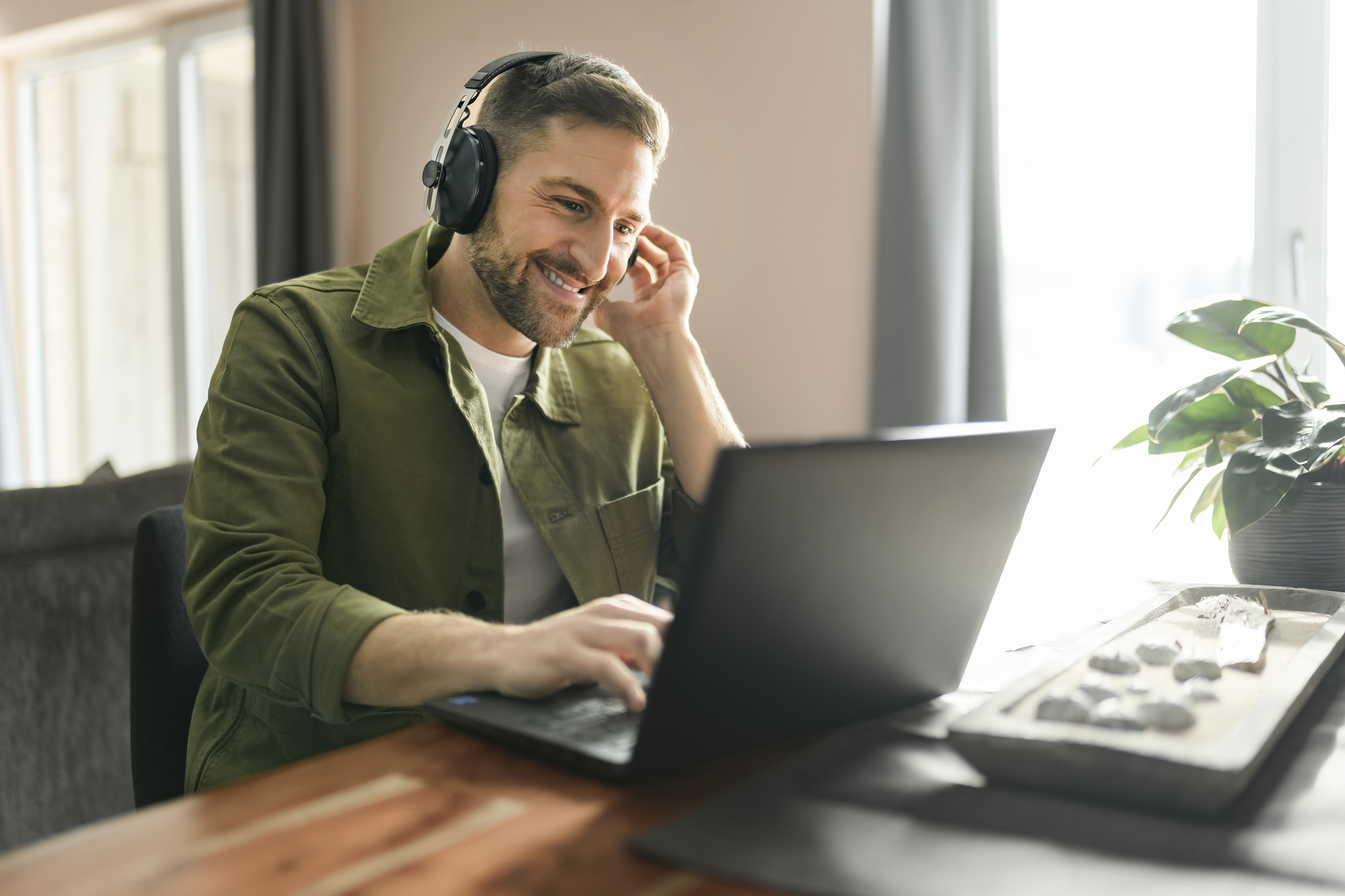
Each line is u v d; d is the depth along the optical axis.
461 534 1.09
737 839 0.48
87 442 5.26
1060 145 2.53
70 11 4.56
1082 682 0.62
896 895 0.43
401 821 0.51
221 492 0.92
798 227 2.74
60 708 1.77
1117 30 2.46
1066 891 0.43
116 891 0.43
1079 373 2.54
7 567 1.70
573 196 1.06
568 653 0.66
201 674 1.10
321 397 1.05
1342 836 0.48
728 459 0.49
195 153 4.54
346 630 0.75
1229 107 2.36
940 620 0.68
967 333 2.48
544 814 0.52
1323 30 2.25
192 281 4.57
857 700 0.65
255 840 0.49
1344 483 1.05
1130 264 2.48
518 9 3.25
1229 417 1.12
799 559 0.55
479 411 1.12
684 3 2.90
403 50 3.54
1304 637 0.77
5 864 0.46
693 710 0.55
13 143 5.21
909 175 2.47
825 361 2.71
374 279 1.13
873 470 0.56
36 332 5.30
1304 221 2.29
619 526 1.21
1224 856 0.46
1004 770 0.54
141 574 1.09
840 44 2.65
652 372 1.25
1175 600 0.90
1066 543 2.48
